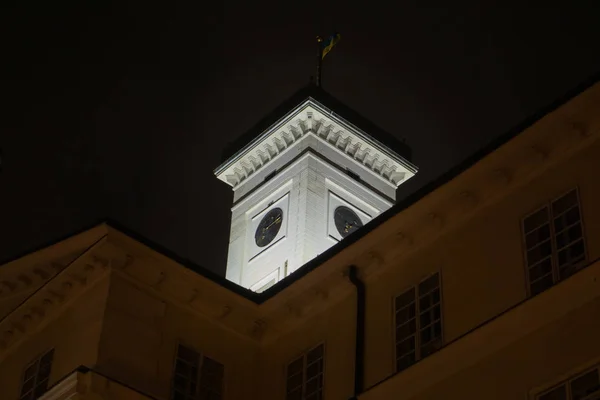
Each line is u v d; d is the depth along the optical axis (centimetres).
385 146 6669
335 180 6341
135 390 2720
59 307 3000
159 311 2942
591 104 2442
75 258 3044
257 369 3084
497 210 2616
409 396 2528
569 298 2292
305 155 6331
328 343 2908
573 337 2252
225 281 3080
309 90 6550
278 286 3086
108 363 2744
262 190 6519
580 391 2191
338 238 6128
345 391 2753
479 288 2550
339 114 6544
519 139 2553
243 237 6431
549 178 2523
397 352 2686
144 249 2941
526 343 2336
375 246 2858
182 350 2942
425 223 2759
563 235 2425
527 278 2455
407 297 2742
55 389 2688
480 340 2431
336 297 2966
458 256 2655
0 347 3131
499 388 2341
